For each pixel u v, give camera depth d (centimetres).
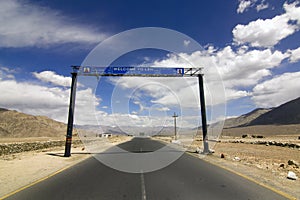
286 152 2067
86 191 697
